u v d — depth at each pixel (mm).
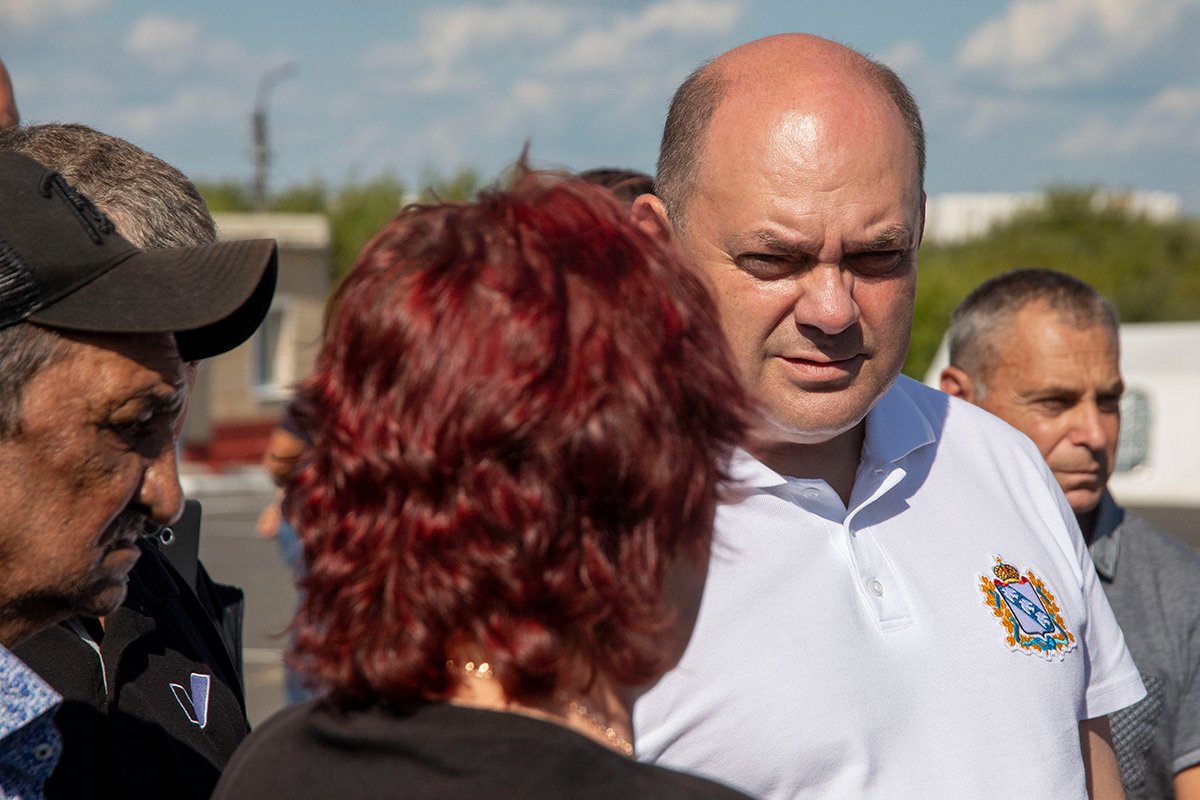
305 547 1207
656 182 1939
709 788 1149
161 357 1379
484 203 1236
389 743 1138
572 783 1108
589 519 1147
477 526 1117
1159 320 42344
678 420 1188
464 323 1131
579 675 1179
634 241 1221
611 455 1127
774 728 1653
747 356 1792
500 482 1114
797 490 1772
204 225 1902
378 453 1142
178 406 1436
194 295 1376
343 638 1159
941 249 52312
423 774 1125
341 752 1167
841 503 1803
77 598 1380
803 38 1849
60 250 1323
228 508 16688
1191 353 21016
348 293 1205
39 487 1321
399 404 1139
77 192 1407
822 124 1729
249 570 11508
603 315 1153
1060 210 53344
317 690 1206
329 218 34156
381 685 1138
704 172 1797
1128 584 2674
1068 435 2785
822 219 1716
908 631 1780
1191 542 14727
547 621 1136
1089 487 2771
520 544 1118
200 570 2221
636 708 1658
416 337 1139
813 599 1727
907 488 1924
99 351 1326
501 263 1162
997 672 1803
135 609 1812
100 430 1344
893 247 1761
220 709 1885
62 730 1658
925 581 1842
